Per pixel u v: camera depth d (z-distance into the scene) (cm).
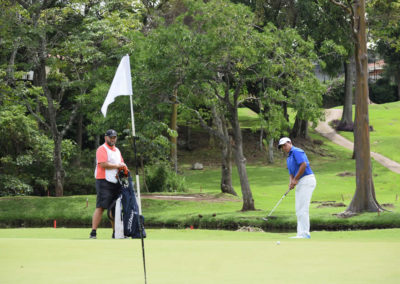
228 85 3086
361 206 2730
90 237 1455
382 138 8844
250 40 2895
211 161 7762
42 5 3828
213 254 718
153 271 571
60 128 6444
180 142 8494
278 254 712
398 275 525
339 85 10919
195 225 2905
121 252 741
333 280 499
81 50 3866
